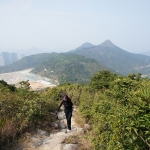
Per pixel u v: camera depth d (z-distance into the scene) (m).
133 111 3.31
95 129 6.46
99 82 17.52
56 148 5.88
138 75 15.10
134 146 3.18
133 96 3.79
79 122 9.54
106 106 7.38
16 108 8.39
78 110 12.72
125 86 9.03
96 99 11.38
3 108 7.85
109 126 5.34
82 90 17.44
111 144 4.45
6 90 12.95
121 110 3.97
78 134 7.29
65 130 8.09
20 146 6.00
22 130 6.96
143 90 3.64
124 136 3.42
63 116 10.55
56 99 16.48
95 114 7.76
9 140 6.16
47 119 8.88
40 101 10.68
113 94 9.03
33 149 5.88
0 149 5.65
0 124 6.61
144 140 2.95
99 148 5.21
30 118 7.68
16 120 7.30
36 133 7.12
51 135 7.18
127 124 3.28
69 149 5.62
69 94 17.36
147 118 2.97
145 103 3.19
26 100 9.47
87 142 6.18
